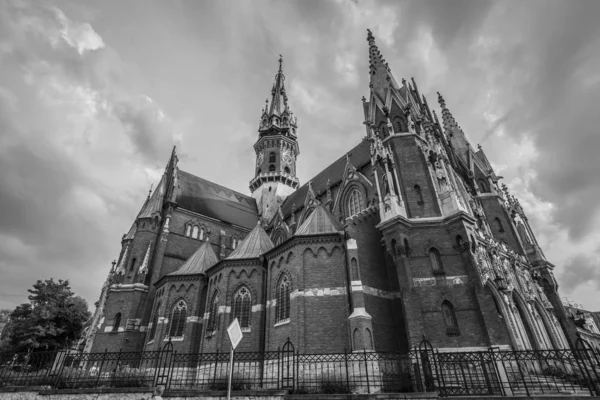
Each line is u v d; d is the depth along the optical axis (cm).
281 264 3488
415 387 2181
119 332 4378
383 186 3319
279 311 3334
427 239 3003
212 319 3806
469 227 3023
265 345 3278
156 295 4569
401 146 3591
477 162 4919
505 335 2470
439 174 3356
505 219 4381
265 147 8100
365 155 4716
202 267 4409
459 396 1614
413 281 2830
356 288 2894
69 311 4788
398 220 2994
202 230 5838
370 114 4144
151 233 5272
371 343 2664
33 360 2150
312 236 3319
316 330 2897
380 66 4412
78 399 1836
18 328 4453
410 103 4016
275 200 7200
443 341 2541
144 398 1792
